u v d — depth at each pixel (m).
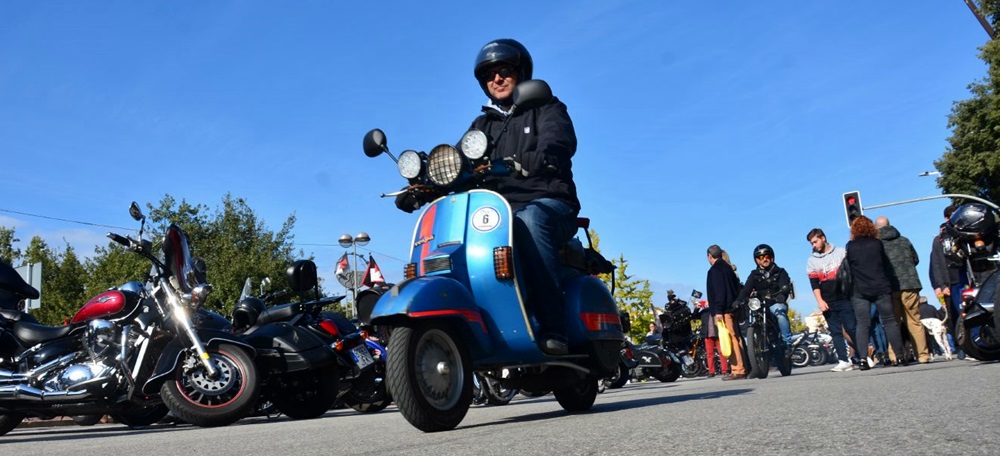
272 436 4.15
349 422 5.37
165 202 34.94
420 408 3.68
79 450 3.89
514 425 3.74
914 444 2.03
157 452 3.46
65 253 37.34
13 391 6.43
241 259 32.41
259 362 7.41
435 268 4.17
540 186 4.47
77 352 6.63
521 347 4.17
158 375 6.30
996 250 7.54
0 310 6.78
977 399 3.10
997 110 35.47
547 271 4.29
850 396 3.85
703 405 4.06
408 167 4.41
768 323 11.06
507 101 4.90
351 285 17.17
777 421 2.79
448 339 3.90
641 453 2.24
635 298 25.05
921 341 10.27
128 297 6.54
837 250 10.80
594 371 4.75
